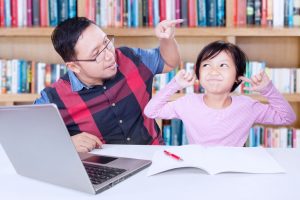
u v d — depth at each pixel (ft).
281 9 6.88
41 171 2.90
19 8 6.93
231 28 6.69
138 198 2.58
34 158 2.85
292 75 7.00
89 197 2.62
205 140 4.44
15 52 7.64
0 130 2.91
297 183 2.79
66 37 4.34
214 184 2.79
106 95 4.65
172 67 5.17
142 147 3.94
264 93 4.25
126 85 4.79
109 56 4.36
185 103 4.52
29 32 6.73
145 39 7.63
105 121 4.69
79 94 4.66
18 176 3.11
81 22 4.39
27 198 2.63
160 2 6.91
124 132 4.74
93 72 4.43
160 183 2.84
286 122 4.36
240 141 4.45
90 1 6.84
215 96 4.39
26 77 7.04
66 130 2.45
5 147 3.07
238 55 4.25
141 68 4.93
